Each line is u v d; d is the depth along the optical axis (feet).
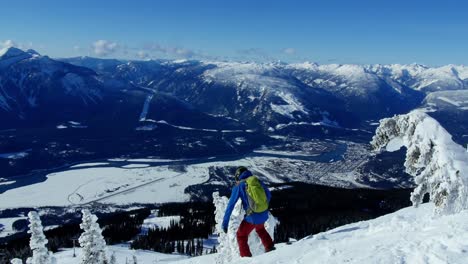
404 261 20.38
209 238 305.73
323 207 354.54
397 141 37.99
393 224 32.60
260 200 29.25
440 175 33.14
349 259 22.97
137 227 336.70
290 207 359.05
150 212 438.40
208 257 67.92
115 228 320.29
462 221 25.54
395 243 24.35
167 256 248.52
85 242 88.99
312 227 280.72
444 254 19.42
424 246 21.38
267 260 27.76
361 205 358.02
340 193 420.77
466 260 18.44
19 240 343.87
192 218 347.97
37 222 78.38
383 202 367.04
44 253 77.92
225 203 64.13
